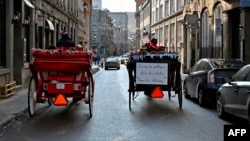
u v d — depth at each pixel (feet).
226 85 38.60
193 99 58.65
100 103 53.52
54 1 116.88
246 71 35.76
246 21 79.77
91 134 32.35
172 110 46.75
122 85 88.33
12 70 65.67
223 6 94.27
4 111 43.01
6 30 64.28
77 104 52.08
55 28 119.03
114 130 34.01
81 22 213.25
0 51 62.59
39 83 41.91
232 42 92.02
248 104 32.83
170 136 31.37
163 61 47.93
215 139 30.12
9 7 64.49
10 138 31.14
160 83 48.01
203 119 39.96
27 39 83.56
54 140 30.19
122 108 48.42
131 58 48.42
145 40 285.64
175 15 161.99
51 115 42.96
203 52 116.16
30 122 38.58
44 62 40.50
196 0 122.01
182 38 146.51
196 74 53.01
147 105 51.47
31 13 84.28
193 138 30.58
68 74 41.57
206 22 113.70
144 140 29.91
